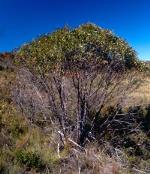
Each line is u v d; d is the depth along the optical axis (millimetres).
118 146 11461
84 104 11422
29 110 12906
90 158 9680
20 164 9219
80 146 10469
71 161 9641
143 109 13484
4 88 15461
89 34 11430
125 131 12266
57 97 12219
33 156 9430
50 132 11867
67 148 10359
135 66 12180
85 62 11156
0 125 12031
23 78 12672
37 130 11898
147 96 14711
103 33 11836
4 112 13211
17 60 12406
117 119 12484
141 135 12117
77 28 12141
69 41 11305
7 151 9852
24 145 10539
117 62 11539
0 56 21328
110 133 11852
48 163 9430
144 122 12898
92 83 11750
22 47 12320
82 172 9211
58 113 11578
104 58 11352
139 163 10773
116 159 10250
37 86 12281
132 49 12133
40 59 11539
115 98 12641
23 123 12398
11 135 11406
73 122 11516
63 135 10961
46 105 12109
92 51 11258
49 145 10766
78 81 11148
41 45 11820
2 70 19344
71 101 11797
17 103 13555
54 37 11750
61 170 9227
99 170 9273
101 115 12523
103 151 10539
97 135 11523
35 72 11781
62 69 11297
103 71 11461
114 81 12141
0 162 8977
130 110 13164
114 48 11445
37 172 9141
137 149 11555
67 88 11742
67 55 11156
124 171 9578
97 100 11844
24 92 13211
